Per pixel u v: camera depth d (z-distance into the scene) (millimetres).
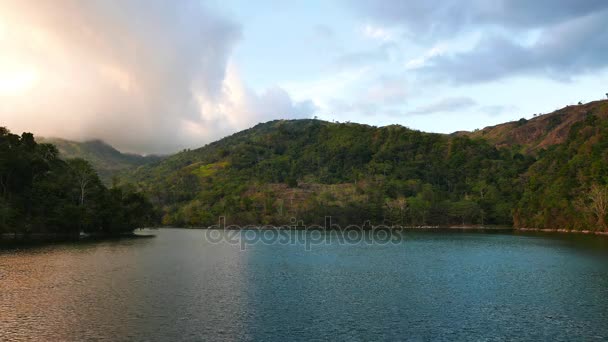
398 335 36219
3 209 115375
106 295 49688
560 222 185000
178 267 73688
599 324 39344
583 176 179875
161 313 42062
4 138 141250
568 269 72375
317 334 36312
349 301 48188
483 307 45562
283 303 47000
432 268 74688
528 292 53219
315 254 100250
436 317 41656
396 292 53219
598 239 137500
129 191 184000
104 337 34688
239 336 35562
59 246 108125
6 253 89875
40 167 142875
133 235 167500
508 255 95375
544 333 36844
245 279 62188
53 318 39812
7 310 42438
